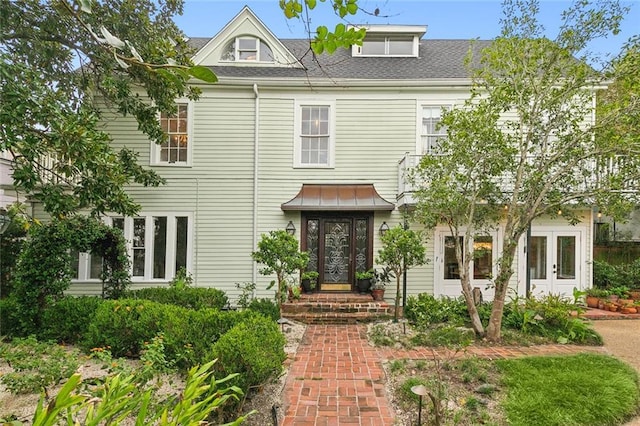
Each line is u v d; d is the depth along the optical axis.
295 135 9.83
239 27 10.37
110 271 7.79
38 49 6.60
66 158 4.58
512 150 6.30
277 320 7.39
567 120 6.44
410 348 6.06
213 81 1.32
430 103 9.70
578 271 9.62
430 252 9.60
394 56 11.15
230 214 9.77
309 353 5.86
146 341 5.15
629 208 6.08
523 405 3.85
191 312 4.99
